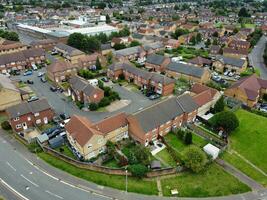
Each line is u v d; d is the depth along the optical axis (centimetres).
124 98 8844
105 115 7706
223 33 19950
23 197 4806
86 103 8194
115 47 14550
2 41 14688
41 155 5931
